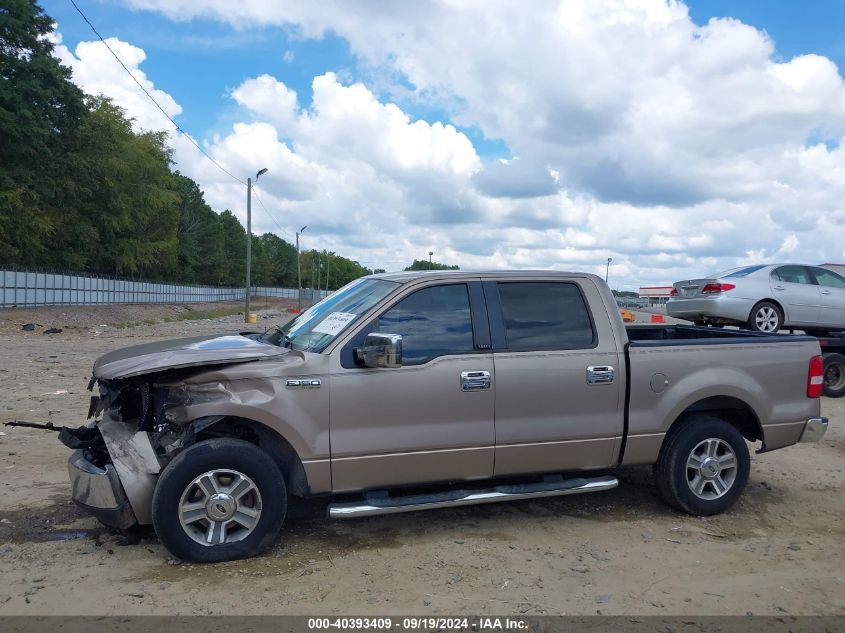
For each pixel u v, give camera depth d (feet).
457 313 16.40
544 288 17.26
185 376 14.75
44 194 141.59
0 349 61.62
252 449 14.61
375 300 16.19
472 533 16.71
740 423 19.48
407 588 13.58
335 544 15.85
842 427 30.68
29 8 130.11
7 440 24.91
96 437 16.39
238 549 14.60
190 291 258.16
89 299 163.02
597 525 17.43
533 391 16.35
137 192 203.92
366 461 15.28
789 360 18.70
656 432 17.40
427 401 15.58
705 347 17.93
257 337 19.33
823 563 15.26
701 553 15.71
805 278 40.78
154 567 14.35
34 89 130.31
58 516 17.30
